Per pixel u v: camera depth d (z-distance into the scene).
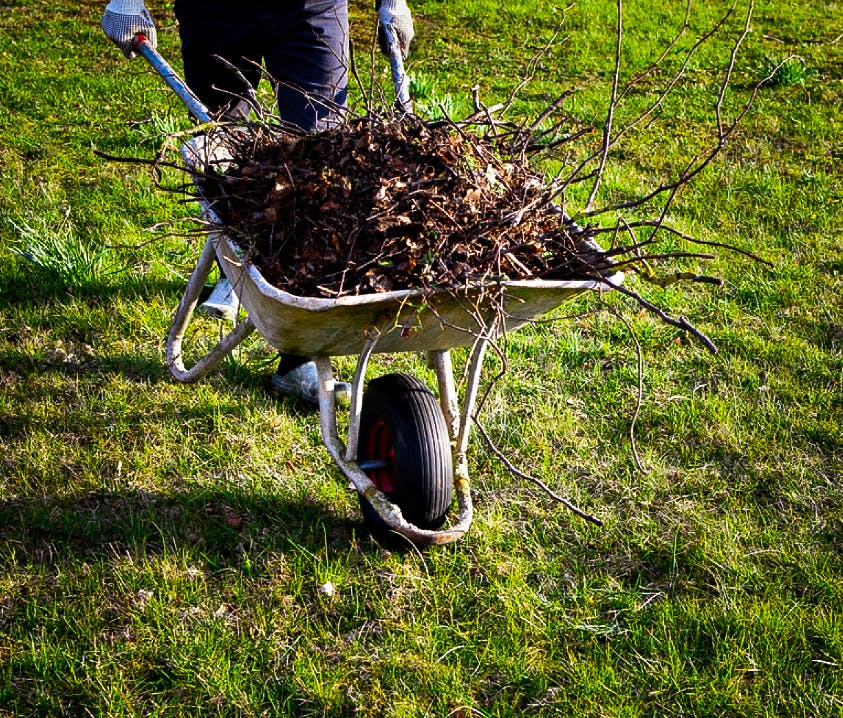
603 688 2.58
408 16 3.55
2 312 4.23
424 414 2.85
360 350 2.75
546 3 9.58
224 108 3.49
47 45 7.74
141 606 2.80
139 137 6.00
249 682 2.58
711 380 4.04
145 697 2.54
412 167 2.66
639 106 7.14
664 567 3.05
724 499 3.36
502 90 7.33
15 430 3.55
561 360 4.13
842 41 8.97
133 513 3.16
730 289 4.69
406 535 2.79
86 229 4.93
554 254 2.73
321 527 3.14
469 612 2.85
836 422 3.74
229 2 3.67
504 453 3.55
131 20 3.44
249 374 3.91
